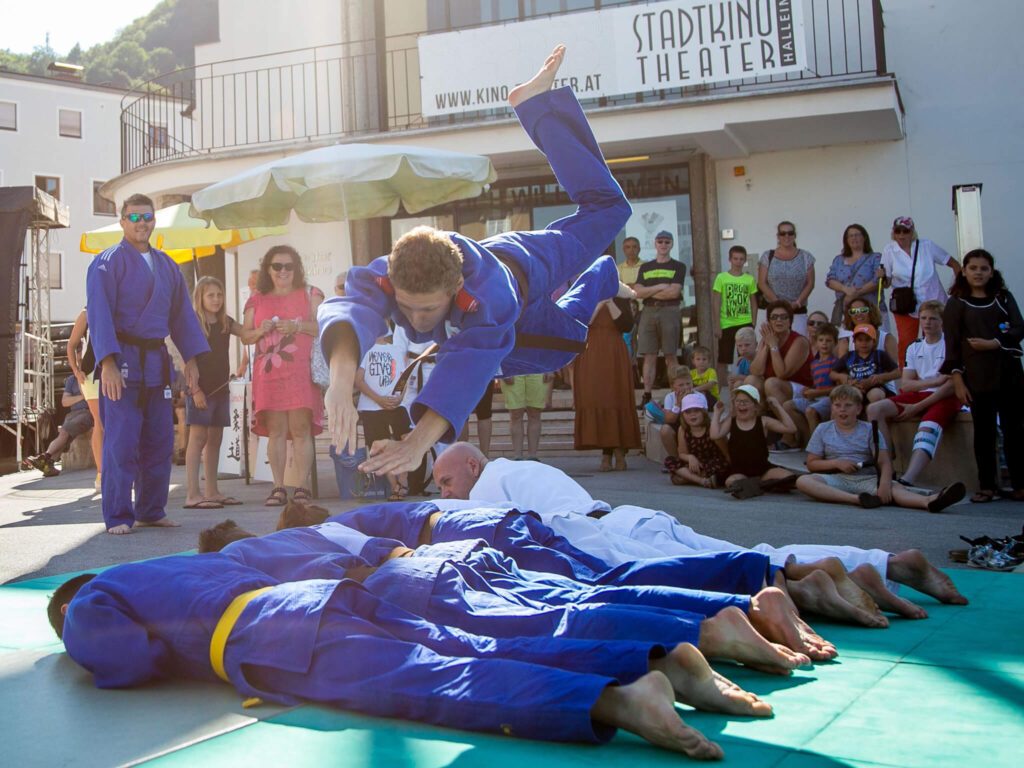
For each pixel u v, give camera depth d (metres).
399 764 2.25
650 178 13.05
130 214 6.28
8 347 14.25
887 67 12.38
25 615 4.08
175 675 3.02
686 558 3.34
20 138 40.91
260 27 14.73
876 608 3.56
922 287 9.55
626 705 2.29
